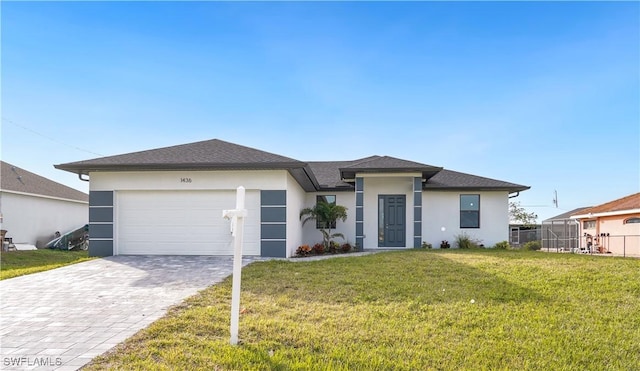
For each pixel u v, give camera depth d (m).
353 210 17.66
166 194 12.78
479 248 16.45
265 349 4.39
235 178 12.64
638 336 5.04
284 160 12.48
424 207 17.86
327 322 5.41
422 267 9.77
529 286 7.64
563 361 4.28
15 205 20.16
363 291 7.29
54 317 5.69
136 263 10.91
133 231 12.75
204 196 12.73
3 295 7.21
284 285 7.78
